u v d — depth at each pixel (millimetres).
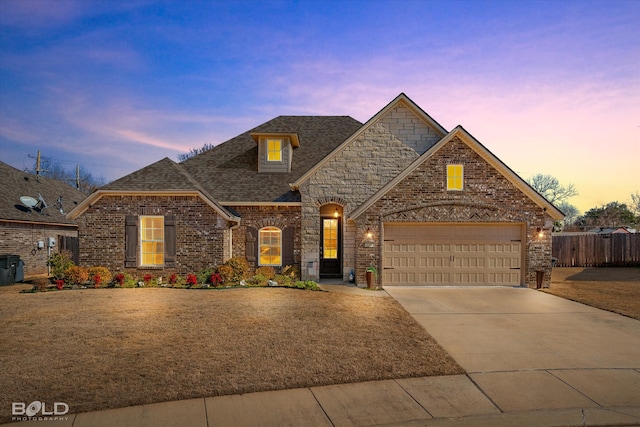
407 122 17078
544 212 15570
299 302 11812
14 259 16203
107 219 15516
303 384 6305
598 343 8656
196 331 8758
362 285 15352
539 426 5250
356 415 5426
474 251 15703
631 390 6305
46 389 5895
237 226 16922
